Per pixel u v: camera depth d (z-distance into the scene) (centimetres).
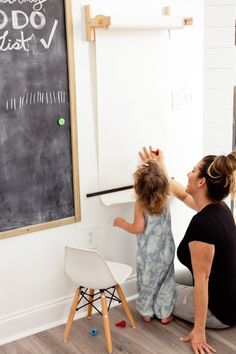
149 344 257
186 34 304
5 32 238
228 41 323
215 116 339
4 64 241
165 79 299
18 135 251
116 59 276
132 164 295
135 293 314
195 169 256
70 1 254
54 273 278
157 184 262
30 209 262
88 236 286
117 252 301
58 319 283
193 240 248
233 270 259
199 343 250
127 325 277
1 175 250
